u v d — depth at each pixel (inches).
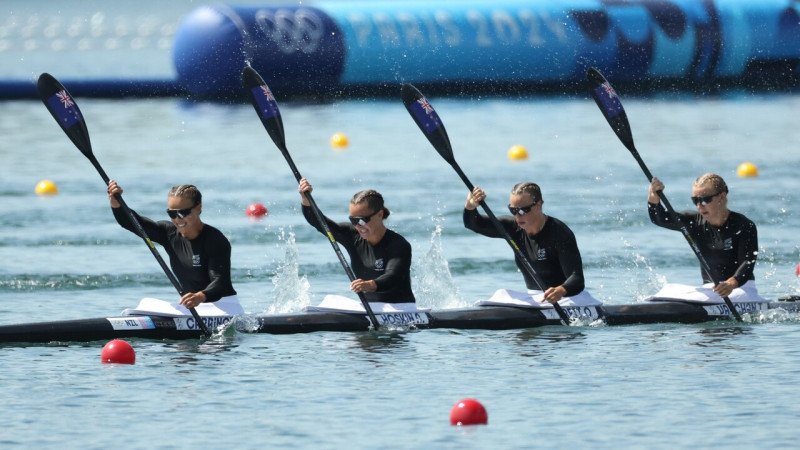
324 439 1087.6
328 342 1517.0
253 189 2992.1
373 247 1627.7
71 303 1818.4
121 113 4933.6
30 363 1391.5
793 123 4466.0
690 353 1441.9
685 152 3698.3
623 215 2625.5
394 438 1089.4
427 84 5472.4
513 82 5546.3
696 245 1702.8
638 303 1685.5
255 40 5044.3
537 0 5629.9
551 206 2733.8
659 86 5723.4
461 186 3034.0
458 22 5447.8
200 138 4089.6
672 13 5620.1
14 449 1059.3
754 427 1117.1
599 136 4126.5
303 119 4694.9
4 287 1940.2
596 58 5521.7
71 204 2768.2
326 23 5241.1
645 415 1160.2
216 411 1180.5
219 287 1555.1
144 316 1552.7
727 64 5693.9
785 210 2657.5
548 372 1341.0
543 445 1066.7
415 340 1530.5
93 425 1133.1
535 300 1652.3
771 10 5723.4
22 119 4680.1
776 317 1691.7
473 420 1129.4
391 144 3929.6
